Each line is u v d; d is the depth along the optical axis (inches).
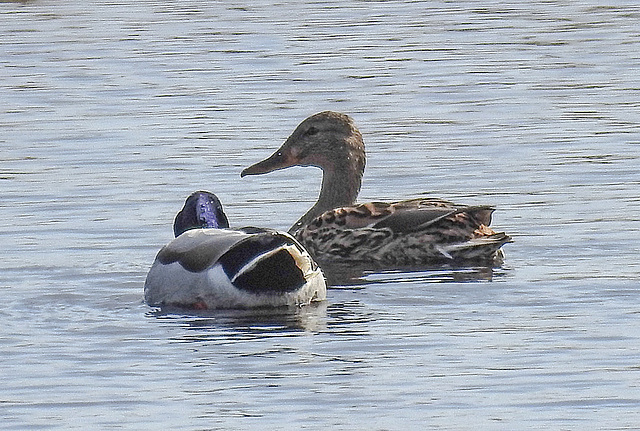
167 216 702.5
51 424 414.9
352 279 601.9
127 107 986.7
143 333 501.4
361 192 755.4
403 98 1008.2
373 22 1359.5
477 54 1182.3
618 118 925.2
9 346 486.9
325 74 1098.7
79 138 888.3
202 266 536.1
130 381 450.3
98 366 464.4
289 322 515.2
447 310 531.2
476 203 723.4
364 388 440.5
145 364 466.6
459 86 1048.2
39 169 808.3
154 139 884.0
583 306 531.5
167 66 1140.5
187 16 1405.0
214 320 518.3
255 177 794.2
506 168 798.5
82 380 451.2
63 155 843.4
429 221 637.9
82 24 1353.3
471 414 418.9
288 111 967.6
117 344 488.1
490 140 869.2
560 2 1483.8
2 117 957.8
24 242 652.7
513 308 531.8
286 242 536.4
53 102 1005.2
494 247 627.5
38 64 1153.4
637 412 419.5
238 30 1315.2
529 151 838.5
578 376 449.7
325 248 651.5
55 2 1502.2
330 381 446.6
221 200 743.7
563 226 669.9
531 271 593.9
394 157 831.1
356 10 1440.7
